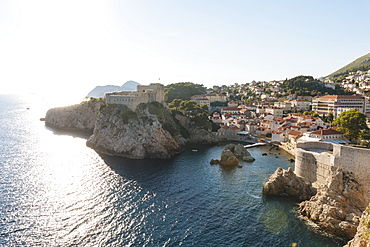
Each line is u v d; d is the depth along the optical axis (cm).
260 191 6469
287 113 19425
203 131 14125
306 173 6153
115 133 10956
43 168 8075
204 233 4578
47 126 18412
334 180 4769
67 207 5447
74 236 4425
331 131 10200
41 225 4728
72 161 9062
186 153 11188
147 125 10725
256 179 7444
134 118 11206
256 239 4381
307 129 13062
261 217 5106
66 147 11412
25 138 13412
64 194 6097
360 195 4600
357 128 9625
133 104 12481
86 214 5175
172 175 7769
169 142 11156
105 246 4181
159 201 5853
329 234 4456
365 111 17362
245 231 4628
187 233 4575
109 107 12544
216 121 17762
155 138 10500
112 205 5600
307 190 5872
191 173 8012
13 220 4862
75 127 17400
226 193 6347
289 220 4950
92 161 9181
